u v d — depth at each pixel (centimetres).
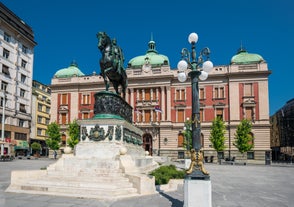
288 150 7875
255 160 5453
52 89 6800
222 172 2950
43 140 7862
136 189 1291
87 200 1123
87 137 1783
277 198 1292
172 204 1080
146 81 6162
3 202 1077
